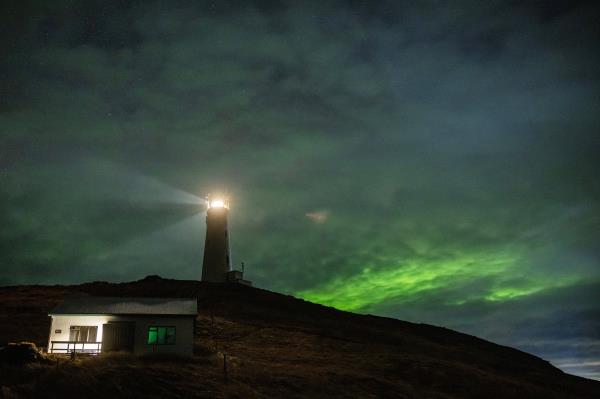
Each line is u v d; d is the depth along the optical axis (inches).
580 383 2167.8
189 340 1443.2
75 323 1398.9
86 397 959.6
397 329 2962.6
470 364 2146.9
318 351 1902.1
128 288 3196.4
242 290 3265.3
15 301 2498.8
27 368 1090.7
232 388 1136.8
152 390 1040.8
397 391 1405.0
